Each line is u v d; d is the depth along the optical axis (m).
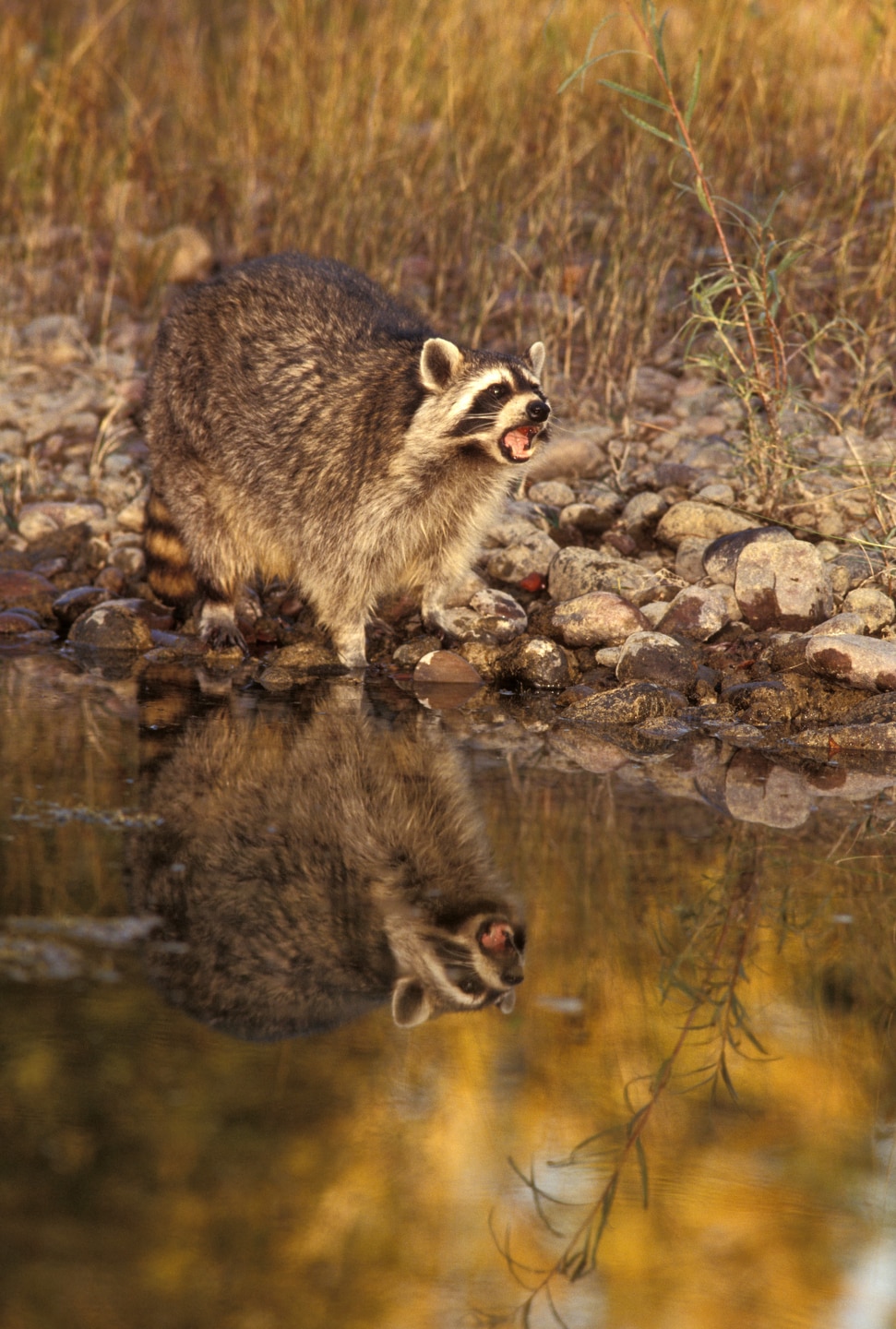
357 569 10.67
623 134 17.28
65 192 18.69
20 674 10.15
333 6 18.89
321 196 16.89
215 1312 3.91
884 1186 4.56
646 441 13.88
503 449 10.23
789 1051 5.26
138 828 7.04
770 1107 4.93
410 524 10.66
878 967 5.87
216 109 19.70
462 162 17.31
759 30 18.06
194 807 7.38
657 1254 4.26
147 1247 4.10
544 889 6.53
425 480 10.49
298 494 10.83
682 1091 5.01
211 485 11.34
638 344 15.52
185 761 8.12
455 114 17.62
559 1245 4.27
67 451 13.93
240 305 11.24
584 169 17.61
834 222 16.67
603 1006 5.51
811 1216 4.42
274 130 18.30
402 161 17.41
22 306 17.19
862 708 9.23
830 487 12.15
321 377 10.82
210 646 11.00
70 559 12.27
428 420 10.29
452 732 9.03
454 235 17.09
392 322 11.32
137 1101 4.71
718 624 10.46
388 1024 5.32
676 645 9.92
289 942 5.93
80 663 10.57
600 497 12.47
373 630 11.48
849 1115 4.93
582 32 18.50
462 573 11.16
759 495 12.06
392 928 6.11
